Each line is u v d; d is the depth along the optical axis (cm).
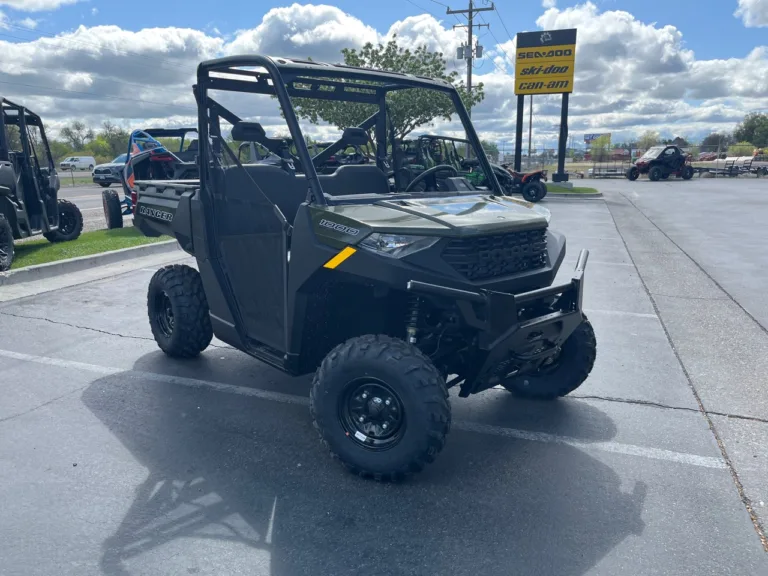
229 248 420
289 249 362
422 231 315
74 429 399
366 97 458
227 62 388
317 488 331
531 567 270
